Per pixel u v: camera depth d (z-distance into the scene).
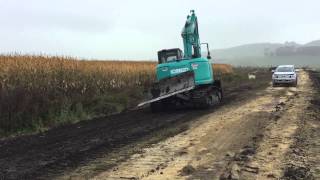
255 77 61.97
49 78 22.06
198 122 16.73
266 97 27.25
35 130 16.52
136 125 16.77
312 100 24.61
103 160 10.68
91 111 20.95
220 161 10.20
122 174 9.25
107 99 23.36
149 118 18.92
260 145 11.95
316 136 13.29
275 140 12.66
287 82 38.97
